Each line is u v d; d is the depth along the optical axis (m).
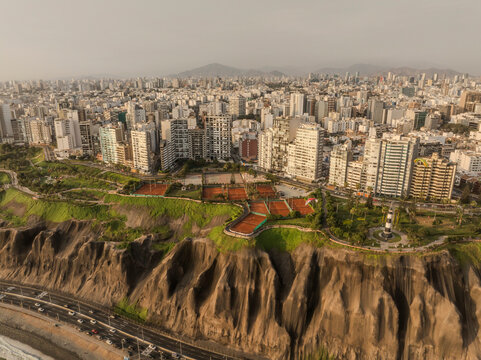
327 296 162.25
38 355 158.75
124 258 197.12
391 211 177.00
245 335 163.25
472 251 169.88
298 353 156.75
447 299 152.88
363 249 167.88
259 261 177.38
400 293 158.75
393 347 148.50
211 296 174.75
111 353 158.62
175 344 164.38
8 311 186.12
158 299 181.25
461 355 145.12
